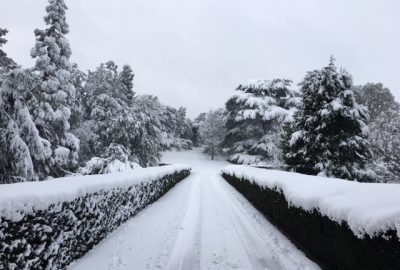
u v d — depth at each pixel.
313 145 14.99
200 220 7.97
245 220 8.02
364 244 3.36
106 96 29.59
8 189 3.59
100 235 5.72
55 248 4.04
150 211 8.84
